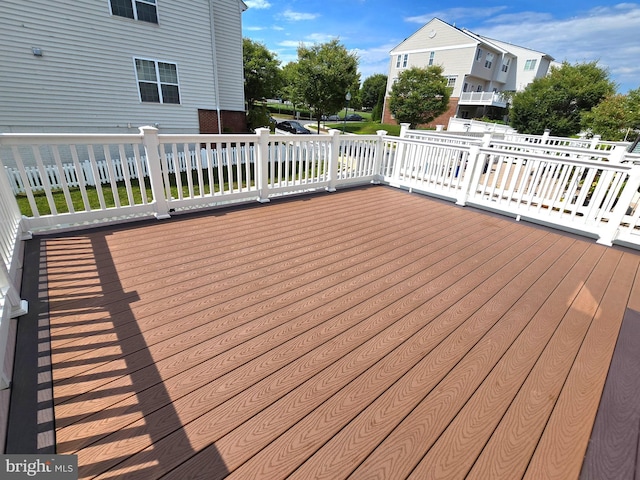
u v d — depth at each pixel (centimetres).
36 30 646
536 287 249
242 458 114
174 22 825
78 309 190
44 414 126
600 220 382
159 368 151
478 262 288
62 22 670
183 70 880
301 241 312
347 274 253
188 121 933
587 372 164
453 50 2042
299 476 109
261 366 156
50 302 195
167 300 204
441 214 432
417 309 212
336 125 2642
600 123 1066
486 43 1988
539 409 141
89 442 116
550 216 397
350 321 195
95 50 725
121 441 117
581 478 114
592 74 1594
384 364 162
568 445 125
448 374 158
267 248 291
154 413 129
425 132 738
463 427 131
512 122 1761
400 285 241
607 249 340
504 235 364
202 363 156
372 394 144
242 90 1078
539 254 315
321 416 132
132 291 211
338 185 539
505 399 145
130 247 275
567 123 1539
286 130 2123
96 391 137
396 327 192
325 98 1638
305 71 1623
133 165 775
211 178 375
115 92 779
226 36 988
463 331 192
